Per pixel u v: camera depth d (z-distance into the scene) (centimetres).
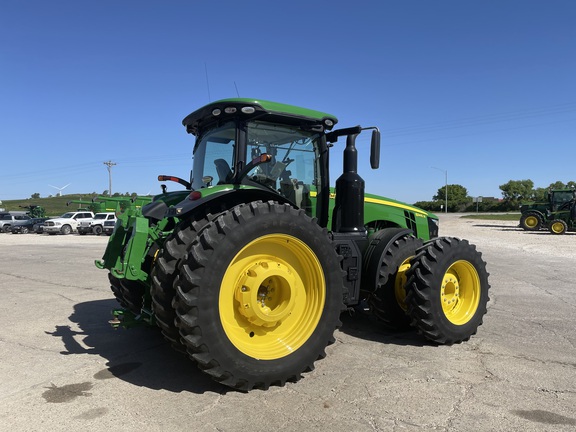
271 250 379
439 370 396
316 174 482
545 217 2512
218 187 393
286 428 292
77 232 3288
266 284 381
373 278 479
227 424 298
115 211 482
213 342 330
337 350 453
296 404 328
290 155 461
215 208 392
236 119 426
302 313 392
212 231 339
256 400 335
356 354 440
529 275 970
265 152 443
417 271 457
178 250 353
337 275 395
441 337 460
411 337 500
